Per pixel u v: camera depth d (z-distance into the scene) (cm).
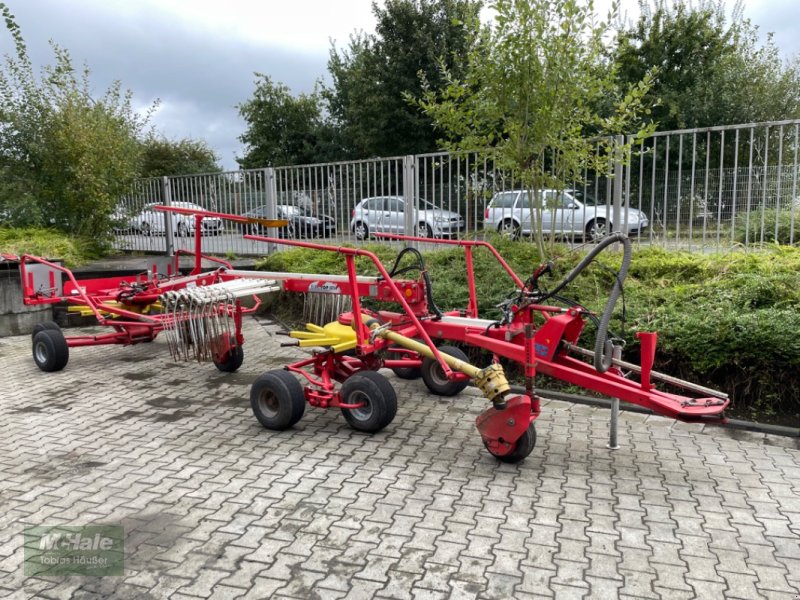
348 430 530
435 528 363
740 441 500
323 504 393
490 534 356
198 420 560
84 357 812
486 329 507
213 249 1369
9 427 543
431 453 478
